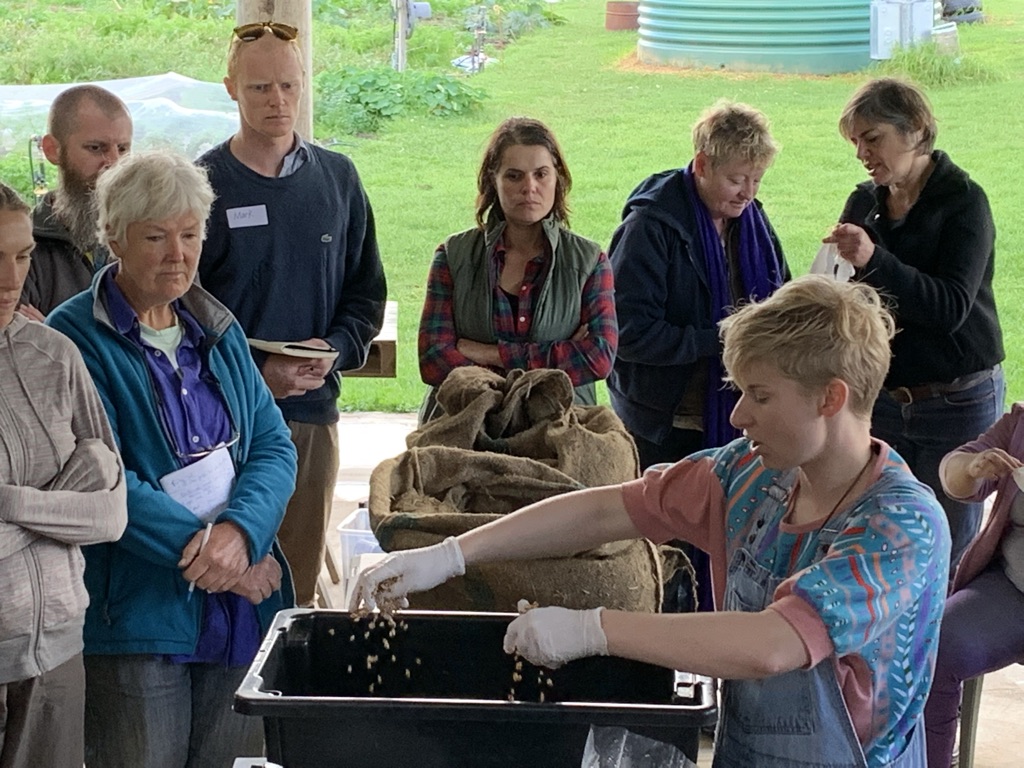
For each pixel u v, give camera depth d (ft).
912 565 5.55
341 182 10.97
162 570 8.14
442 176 29.07
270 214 10.55
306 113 15.61
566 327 10.65
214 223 10.52
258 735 8.55
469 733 5.76
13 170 20.90
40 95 22.72
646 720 5.66
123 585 8.10
